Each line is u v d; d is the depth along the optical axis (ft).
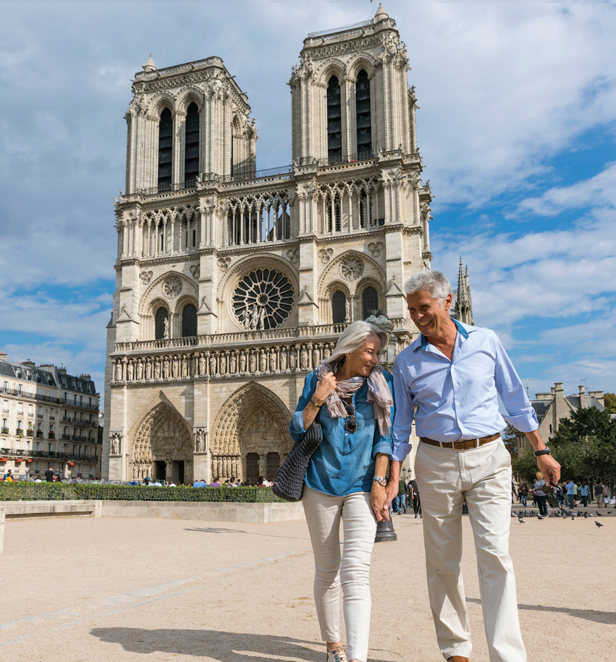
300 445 25.27
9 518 122.21
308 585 45.47
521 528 115.14
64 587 44.78
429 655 26.12
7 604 38.29
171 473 267.59
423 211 308.19
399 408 25.35
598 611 35.60
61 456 407.23
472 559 62.54
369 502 24.20
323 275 264.93
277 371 254.68
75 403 430.20
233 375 259.60
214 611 35.65
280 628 31.24
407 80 281.95
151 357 273.54
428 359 24.41
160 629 31.04
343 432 24.68
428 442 24.06
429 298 24.14
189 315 284.20
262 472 256.52
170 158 306.96
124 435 269.85
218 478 255.50
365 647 21.65
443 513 23.59
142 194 295.89
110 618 33.83
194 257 283.79
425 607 36.60
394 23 282.97
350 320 256.93
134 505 146.41
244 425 262.47
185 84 305.32
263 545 80.69
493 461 23.07
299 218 270.46
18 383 383.45
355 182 269.64
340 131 284.61
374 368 25.71
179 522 129.39
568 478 294.87
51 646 27.78
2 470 363.56
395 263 251.19
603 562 61.16
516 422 24.95
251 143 339.16
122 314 282.97
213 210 282.56
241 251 278.26
